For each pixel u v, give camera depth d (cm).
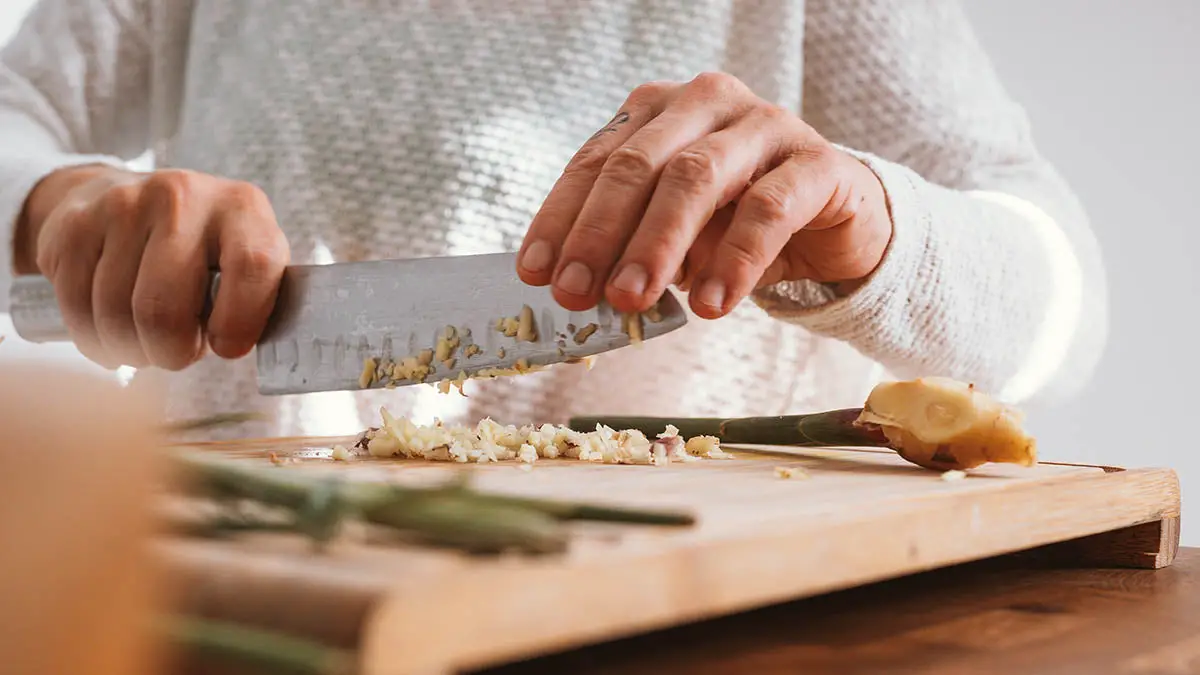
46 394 22
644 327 75
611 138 82
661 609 41
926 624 56
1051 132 193
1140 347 191
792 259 100
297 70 134
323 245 132
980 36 197
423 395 131
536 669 46
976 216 120
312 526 37
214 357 132
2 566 20
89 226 96
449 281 87
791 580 47
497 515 37
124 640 21
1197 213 185
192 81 143
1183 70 184
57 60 145
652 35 136
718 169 74
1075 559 76
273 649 31
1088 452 193
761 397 140
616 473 73
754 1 140
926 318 111
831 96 144
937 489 64
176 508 46
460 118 130
